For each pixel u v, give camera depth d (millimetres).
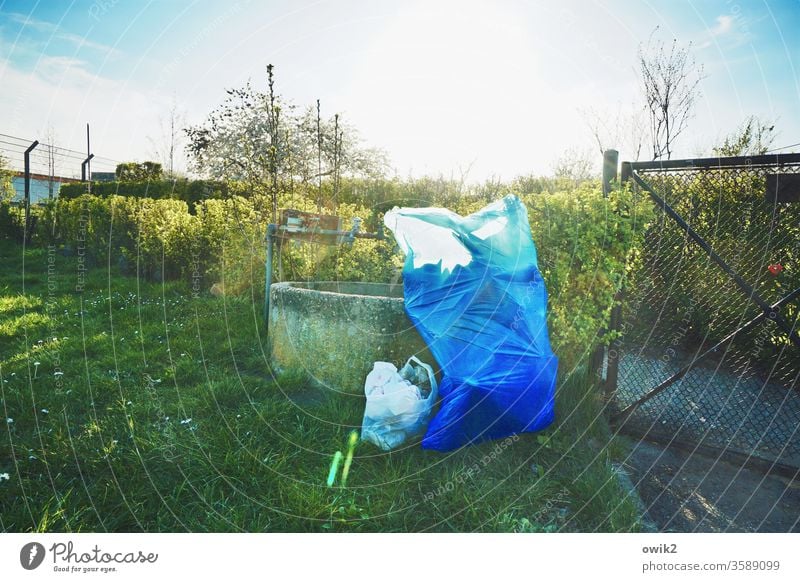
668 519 2477
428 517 2369
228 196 8344
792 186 2953
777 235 4051
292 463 2711
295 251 6082
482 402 2762
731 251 4277
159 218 7926
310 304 3662
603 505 2441
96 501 2354
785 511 2551
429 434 2787
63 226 10148
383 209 8812
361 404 3377
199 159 8047
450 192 8820
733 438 3201
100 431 2891
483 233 3354
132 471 2562
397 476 2592
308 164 8352
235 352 4363
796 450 3096
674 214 3191
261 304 5871
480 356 2971
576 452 2914
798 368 4051
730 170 3217
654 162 3273
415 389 2951
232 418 3131
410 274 3418
